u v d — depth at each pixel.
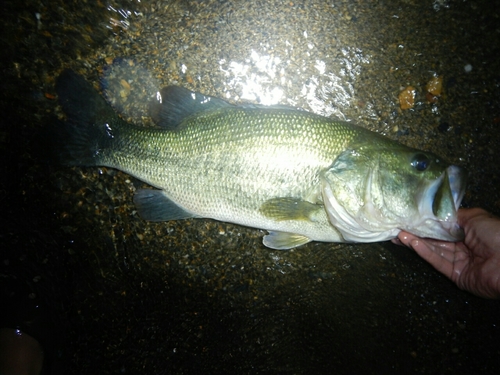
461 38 0.45
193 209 0.41
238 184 0.39
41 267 0.43
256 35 0.45
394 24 0.45
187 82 0.45
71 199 0.44
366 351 0.47
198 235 0.46
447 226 0.37
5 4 0.38
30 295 0.43
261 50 0.45
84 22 0.42
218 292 0.46
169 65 0.44
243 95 0.45
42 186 0.43
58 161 0.41
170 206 0.42
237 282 0.46
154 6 0.43
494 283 0.40
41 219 0.43
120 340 0.45
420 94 0.45
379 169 0.38
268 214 0.38
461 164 0.46
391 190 0.38
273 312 0.47
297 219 0.39
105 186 0.44
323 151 0.38
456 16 0.45
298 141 0.38
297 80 0.45
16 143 0.41
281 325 0.47
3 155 0.41
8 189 0.42
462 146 0.46
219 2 0.44
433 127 0.46
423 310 0.46
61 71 0.42
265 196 0.38
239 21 0.44
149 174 0.41
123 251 0.45
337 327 0.47
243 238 0.46
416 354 0.46
